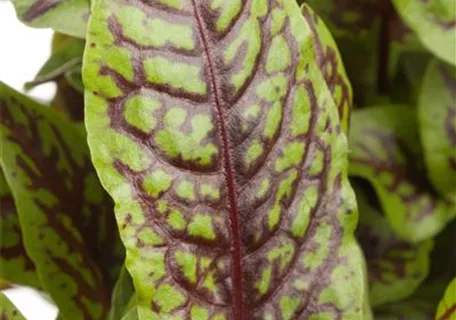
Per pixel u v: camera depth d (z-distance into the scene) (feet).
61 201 0.88
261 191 0.66
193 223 0.65
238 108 0.65
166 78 0.63
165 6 0.63
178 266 0.65
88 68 0.62
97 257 0.90
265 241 0.67
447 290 0.72
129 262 0.64
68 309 0.86
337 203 0.69
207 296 0.66
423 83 0.95
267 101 0.66
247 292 0.67
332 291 0.69
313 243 0.69
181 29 0.63
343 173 0.69
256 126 0.65
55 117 0.90
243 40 0.65
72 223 0.88
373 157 0.96
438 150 0.95
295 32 0.66
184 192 0.64
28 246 0.84
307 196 0.68
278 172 0.67
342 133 0.68
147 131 0.63
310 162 0.68
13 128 0.86
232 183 0.65
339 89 0.78
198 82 0.64
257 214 0.66
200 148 0.64
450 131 0.95
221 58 0.64
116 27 0.62
